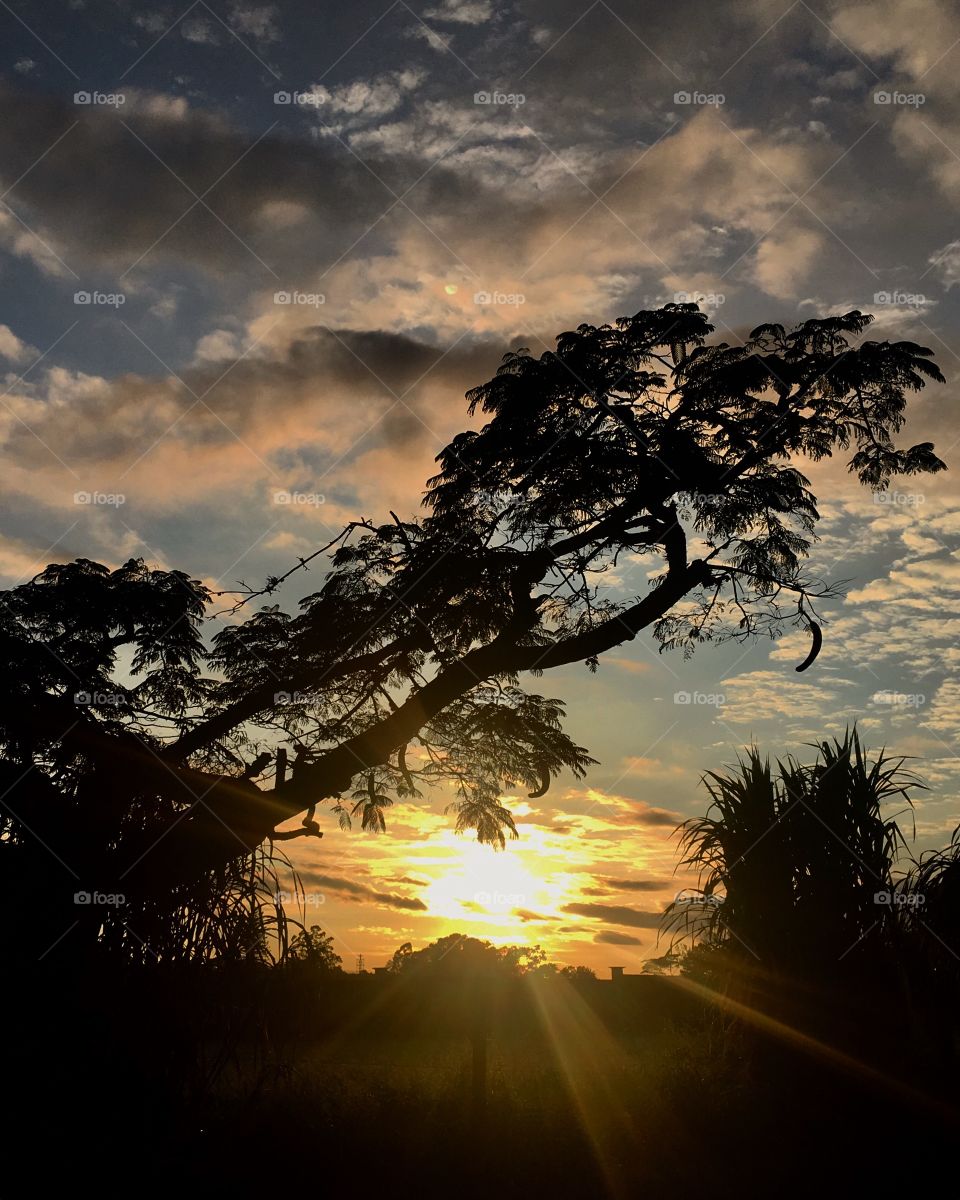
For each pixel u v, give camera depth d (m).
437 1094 10.75
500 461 12.42
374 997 16.66
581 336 12.42
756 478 12.22
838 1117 8.73
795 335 12.31
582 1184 8.30
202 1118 8.11
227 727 11.98
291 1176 7.87
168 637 14.38
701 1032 10.39
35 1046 7.79
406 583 12.74
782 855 9.52
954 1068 8.34
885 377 11.70
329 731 12.99
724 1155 8.59
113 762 9.26
